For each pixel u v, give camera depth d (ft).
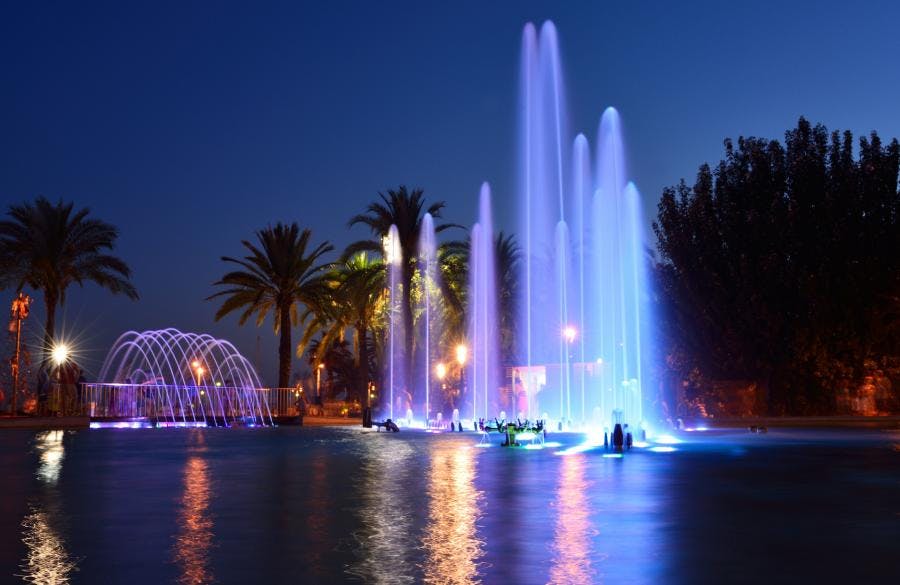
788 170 159.53
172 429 141.08
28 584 22.66
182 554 26.66
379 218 160.35
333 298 175.01
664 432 115.55
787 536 29.73
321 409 228.43
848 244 149.89
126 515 35.29
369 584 22.63
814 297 146.72
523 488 45.37
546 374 183.11
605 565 24.95
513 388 177.06
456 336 180.55
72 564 25.21
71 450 80.79
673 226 161.68
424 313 177.27
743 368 150.71
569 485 46.85
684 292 155.84
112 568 24.64
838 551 26.94
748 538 29.37
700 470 55.98
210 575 23.71
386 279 167.02
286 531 31.07
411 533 30.60
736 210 158.20
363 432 126.11
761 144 161.17
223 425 162.40
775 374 152.05
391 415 172.45
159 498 41.24
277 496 41.96
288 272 175.52
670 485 46.60
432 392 179.22
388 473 54.85
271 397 175.01
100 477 52.37
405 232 159.12
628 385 155.22
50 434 117.29
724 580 22.97
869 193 152.97
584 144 143.84
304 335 196.44
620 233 150.82
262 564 25.16
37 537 29.84
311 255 177.58
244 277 174.19
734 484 47.06
